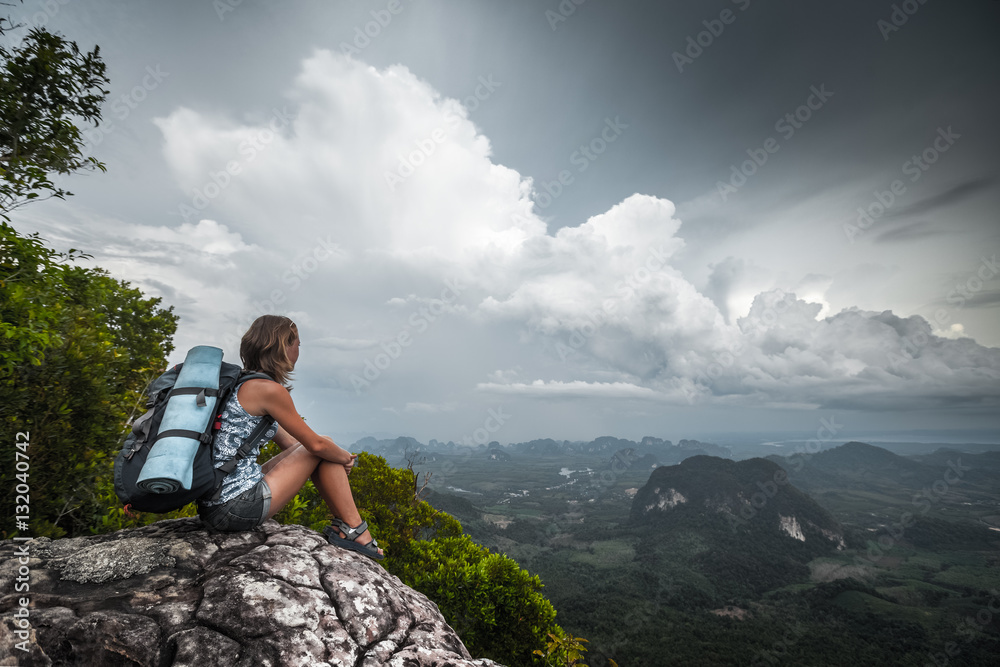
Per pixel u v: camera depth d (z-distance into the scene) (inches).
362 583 100.6
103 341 252.4
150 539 99.9
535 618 491.5
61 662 67.8
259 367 106.9
